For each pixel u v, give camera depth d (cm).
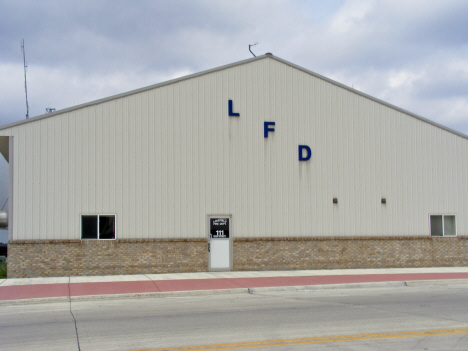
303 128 2095
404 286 1739
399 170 2225
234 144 2000
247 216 1997
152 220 1891
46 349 857
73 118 1834
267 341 912
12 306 1302
